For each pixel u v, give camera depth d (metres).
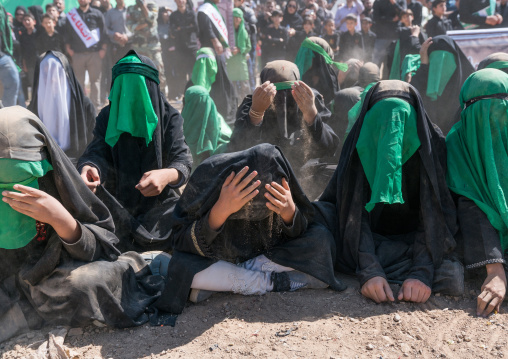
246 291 3.10
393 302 3.07
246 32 9.90
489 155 3.22
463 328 2.85
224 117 8.20
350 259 3.36
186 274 2.98
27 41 9.84
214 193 2.89
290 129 4.55
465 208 3.28
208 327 2.88
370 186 3.23
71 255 2.93
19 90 8.55
